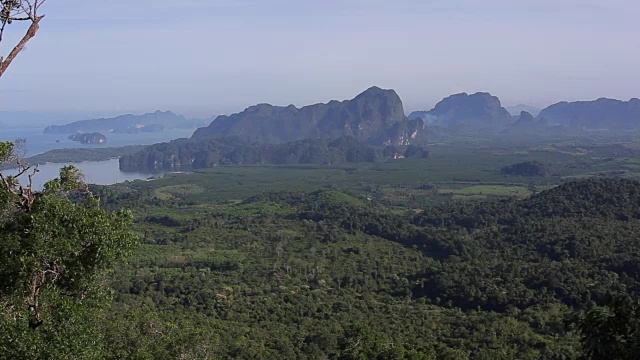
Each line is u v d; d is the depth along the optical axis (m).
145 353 21.27
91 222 15.52
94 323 15.88
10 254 14.27
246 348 43.28
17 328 13.38
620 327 9.75
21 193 15.77
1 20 15.20
